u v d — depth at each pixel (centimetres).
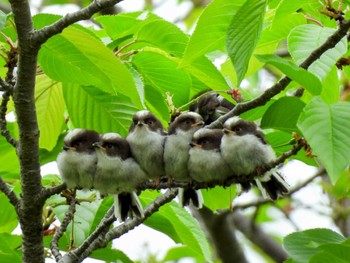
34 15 1050
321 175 1769
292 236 1097
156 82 1245
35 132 999
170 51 1191
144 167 1107
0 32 1029
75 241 1254
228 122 1102
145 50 1203
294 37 1062
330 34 1071
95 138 1112
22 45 950
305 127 901
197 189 1110
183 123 1110
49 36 952
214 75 1159
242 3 1021
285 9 1118
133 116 1218
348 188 1638
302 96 1244
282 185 1088
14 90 979
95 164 1084
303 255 1072
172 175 1109
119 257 1324
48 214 1316
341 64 1155
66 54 1055
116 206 1108
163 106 1254
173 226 1284
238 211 2045
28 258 1070
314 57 1025
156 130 1133
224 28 1041
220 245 1889
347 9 1202
